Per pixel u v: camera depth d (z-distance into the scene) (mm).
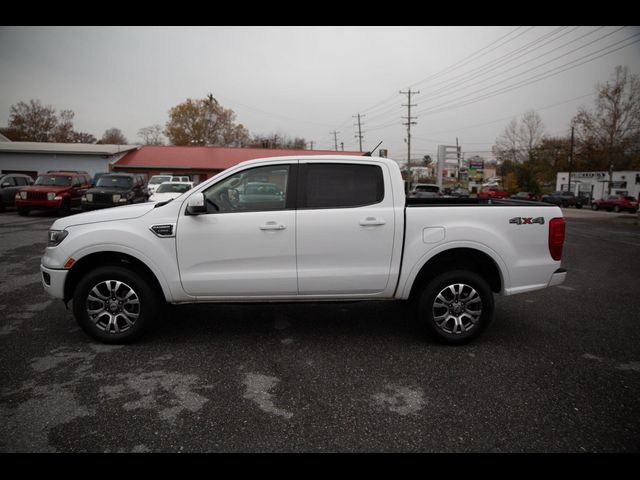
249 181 4070
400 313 5184
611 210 38562
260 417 2869
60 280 3949
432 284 4027
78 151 31781
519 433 2711
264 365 3676
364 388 3289
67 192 16578
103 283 3986
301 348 4062
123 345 4074
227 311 5195
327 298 4105
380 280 4047
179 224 3941
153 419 2822
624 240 14328
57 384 3281
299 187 4055
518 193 52906
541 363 3766
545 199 50531
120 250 3900
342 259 4012
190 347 4047
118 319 4074
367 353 3951
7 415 2842
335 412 2943
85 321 3994
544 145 68188
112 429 2697
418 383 3375
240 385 3312
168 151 38500
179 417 2852
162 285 3965
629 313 5309
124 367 3596
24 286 6230
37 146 32812
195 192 4039
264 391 3225
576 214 33656
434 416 2902
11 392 3154
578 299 6008
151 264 3920
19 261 7977
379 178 4098
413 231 4008
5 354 3840
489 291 4039
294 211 3990
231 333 4438
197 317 4945
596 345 4203
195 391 3209
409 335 4426
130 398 3090
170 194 16500
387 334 4453
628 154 53312
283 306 5422
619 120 53094
